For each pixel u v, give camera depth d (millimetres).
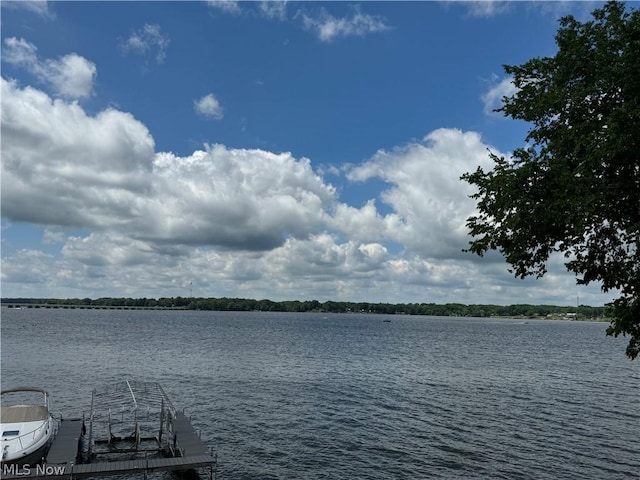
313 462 33094
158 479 30281
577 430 40938
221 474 30750
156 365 78000
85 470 27141
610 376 72562
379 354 101688
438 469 31859
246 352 100188
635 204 15852
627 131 14945
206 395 54406
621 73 15656
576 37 17547
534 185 16609
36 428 32156
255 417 44844
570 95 16797
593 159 14922
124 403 40562
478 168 18891
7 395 53031
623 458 34031
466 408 49281
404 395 55938
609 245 17672
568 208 15391
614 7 17250
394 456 34344
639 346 17156
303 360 88500
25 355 86688
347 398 54000
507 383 64938
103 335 140000
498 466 32406
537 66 18750
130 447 35812
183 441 32906
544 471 31500
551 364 87875
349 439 38375
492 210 17984
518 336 183000
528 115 18250
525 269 18453
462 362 89062
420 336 169750
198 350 102500
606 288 17656
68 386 57906
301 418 44719
